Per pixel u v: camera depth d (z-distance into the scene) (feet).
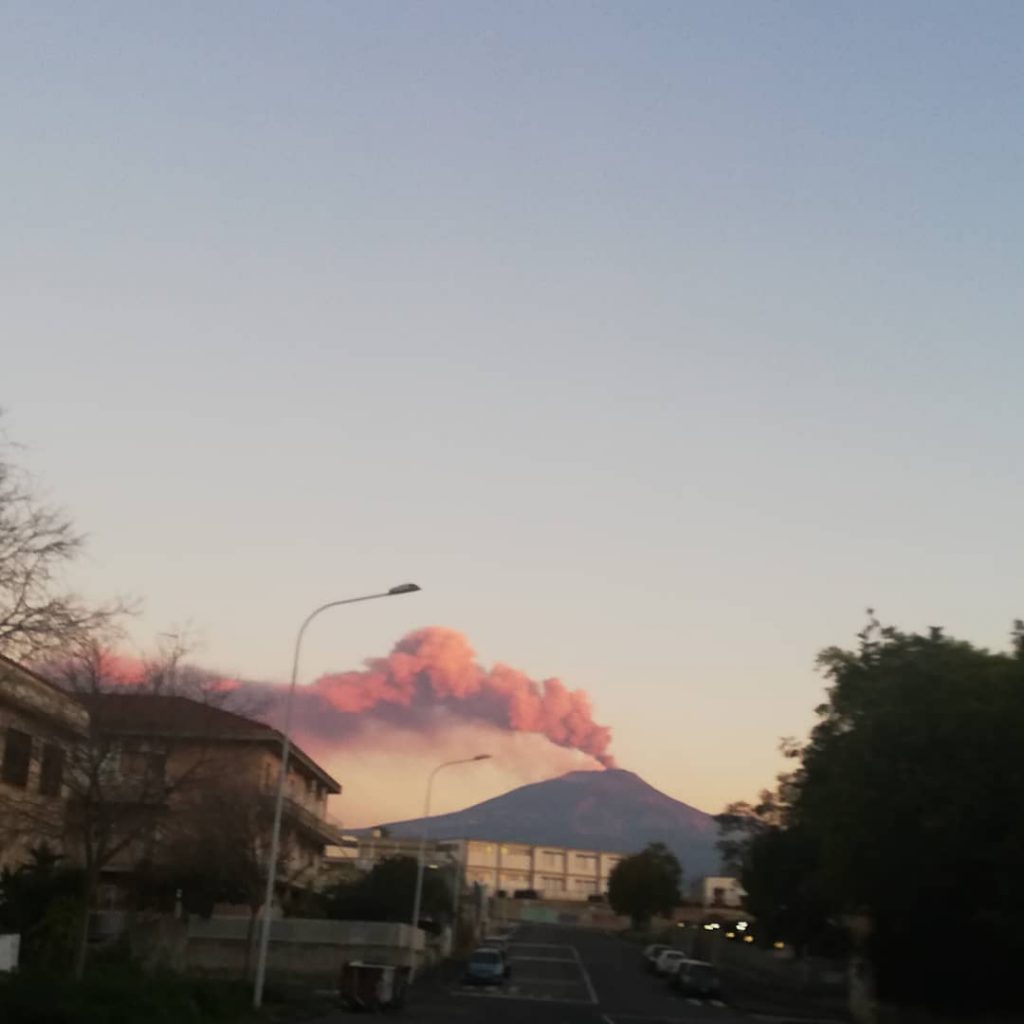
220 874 156.66
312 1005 131.03
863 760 115.55
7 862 134.31
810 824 139.44
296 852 224.74
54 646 85.92
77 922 115.96
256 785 169.27
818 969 195.11
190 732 128.06
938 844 111.24
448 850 450.71
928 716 112.16
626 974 247.70
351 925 181.37
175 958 152.25
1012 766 105.70
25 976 92.73
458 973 228.84
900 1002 138.21
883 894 120.98
